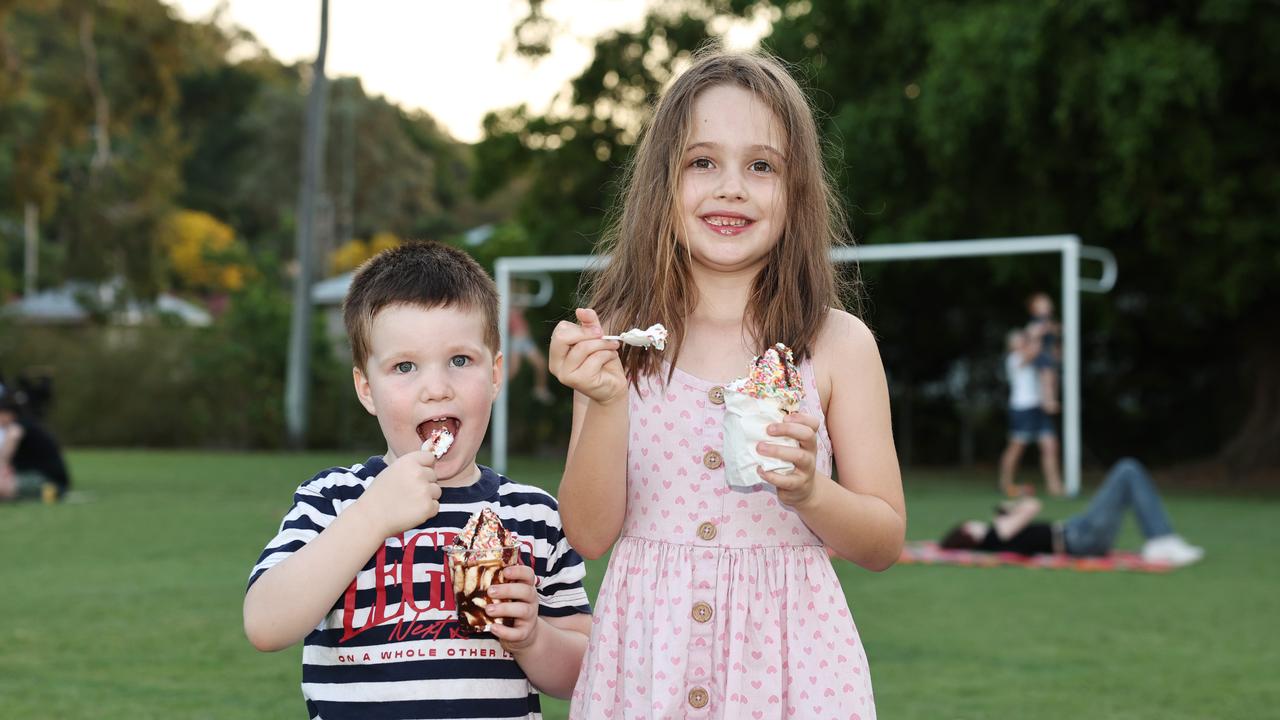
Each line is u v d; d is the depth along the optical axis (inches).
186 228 1916.8
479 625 84.9
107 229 1163.9
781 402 82.9
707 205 90.0
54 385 983.6
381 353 90.4
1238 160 601.6
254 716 155.9
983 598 255.0
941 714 160.1
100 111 1055.0
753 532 88.7
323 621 88.9
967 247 533.6
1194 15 577.9
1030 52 551.2
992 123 607.2
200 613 229.1
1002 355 810.8
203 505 447.5
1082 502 487.8
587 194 873.5
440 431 88.4
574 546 92.0
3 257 1503.4
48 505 447.2
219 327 1000.2
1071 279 517.7
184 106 2197.3
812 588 89.4
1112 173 582.2
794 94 93.4
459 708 87.3
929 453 834.8
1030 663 192.2
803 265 92.4
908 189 673.0
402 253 94.8
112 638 205.8
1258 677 182.9
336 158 2187.5
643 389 92.0
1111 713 161.0
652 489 90.3
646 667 87.6
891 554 90.2
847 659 88.4
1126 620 229.9
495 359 94.9
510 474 594.2
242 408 977.5
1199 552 317.7
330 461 751.1
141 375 984.3
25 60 1085.1
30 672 179.9
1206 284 609.9
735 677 85.9
